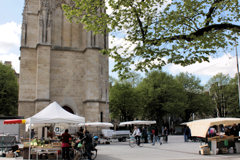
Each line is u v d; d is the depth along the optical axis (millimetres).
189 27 12391
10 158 19625
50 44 37656
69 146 17672
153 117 64875
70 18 15047
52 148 18062
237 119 20766
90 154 16828
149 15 13070
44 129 34781
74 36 41156
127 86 62406
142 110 62188
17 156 20391
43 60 37062
